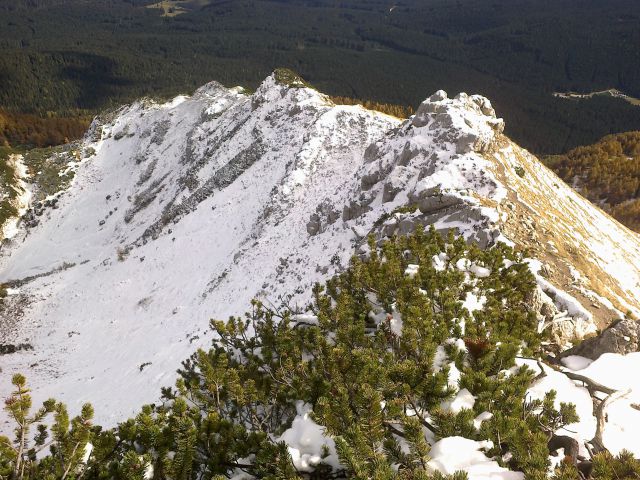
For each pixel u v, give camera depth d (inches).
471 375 372.8
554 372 471.2
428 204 1295.5
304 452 337.1
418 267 613.3
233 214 2578.7
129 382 1664.6
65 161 4741.6
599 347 545.0
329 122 2519.7
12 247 4035.4
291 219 2148.1
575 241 1381.6
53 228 4079.7
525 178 1621.6
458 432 323.3
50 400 351.9
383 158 1782.7
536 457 282.0
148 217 3427.7
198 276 2314.2
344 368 374.3
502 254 721.6
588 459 341.1
